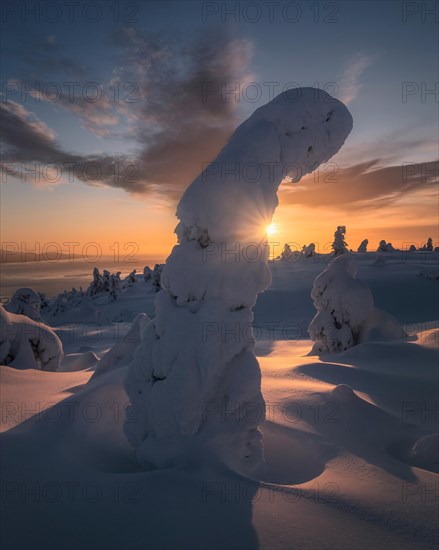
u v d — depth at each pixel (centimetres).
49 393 707
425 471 376
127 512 269
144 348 400
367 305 1628
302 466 408
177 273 384
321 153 439
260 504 281
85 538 241
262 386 698
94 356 1508
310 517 269
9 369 870
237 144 391
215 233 383
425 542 246
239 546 235
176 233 427
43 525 254
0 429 486
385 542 245
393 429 504
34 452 379
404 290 3997
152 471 331
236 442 361
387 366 1029
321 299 1672
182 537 242
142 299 5522
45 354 1135
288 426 492
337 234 4878
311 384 773
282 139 407
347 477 352
